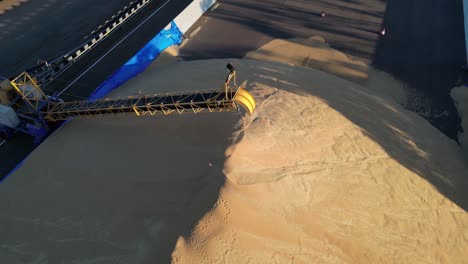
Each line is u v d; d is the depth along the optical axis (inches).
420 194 751.7
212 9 1454.2
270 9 1435.8
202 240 553.0
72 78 1136.2
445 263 668.1
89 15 1424.7
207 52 1242.0
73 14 1434.5
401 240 666.8
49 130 932.0
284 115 804.6
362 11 1408.7
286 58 1197.7
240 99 633.6
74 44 1279.5
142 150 751.1
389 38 1270.9
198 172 650.8
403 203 721.6
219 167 639.1
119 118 868.6
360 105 936.9
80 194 707.4
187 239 554.3
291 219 619.8
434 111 1018.1
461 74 1126.4
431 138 919.0
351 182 714.2
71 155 806.5
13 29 1362.0
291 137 748.0
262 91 893.2
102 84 1063.6
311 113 839.7
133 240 586.9
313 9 1428.4
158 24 1358.3
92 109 807.7
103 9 1459.2
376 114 927.0
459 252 687.7
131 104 756.0
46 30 1353.3
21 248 655.1
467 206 767.1
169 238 564.7
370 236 653.3
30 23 1390.3
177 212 598.9
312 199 658.2
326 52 1213.7
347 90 994.7
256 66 1063.6
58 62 1090.7
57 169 782.5
